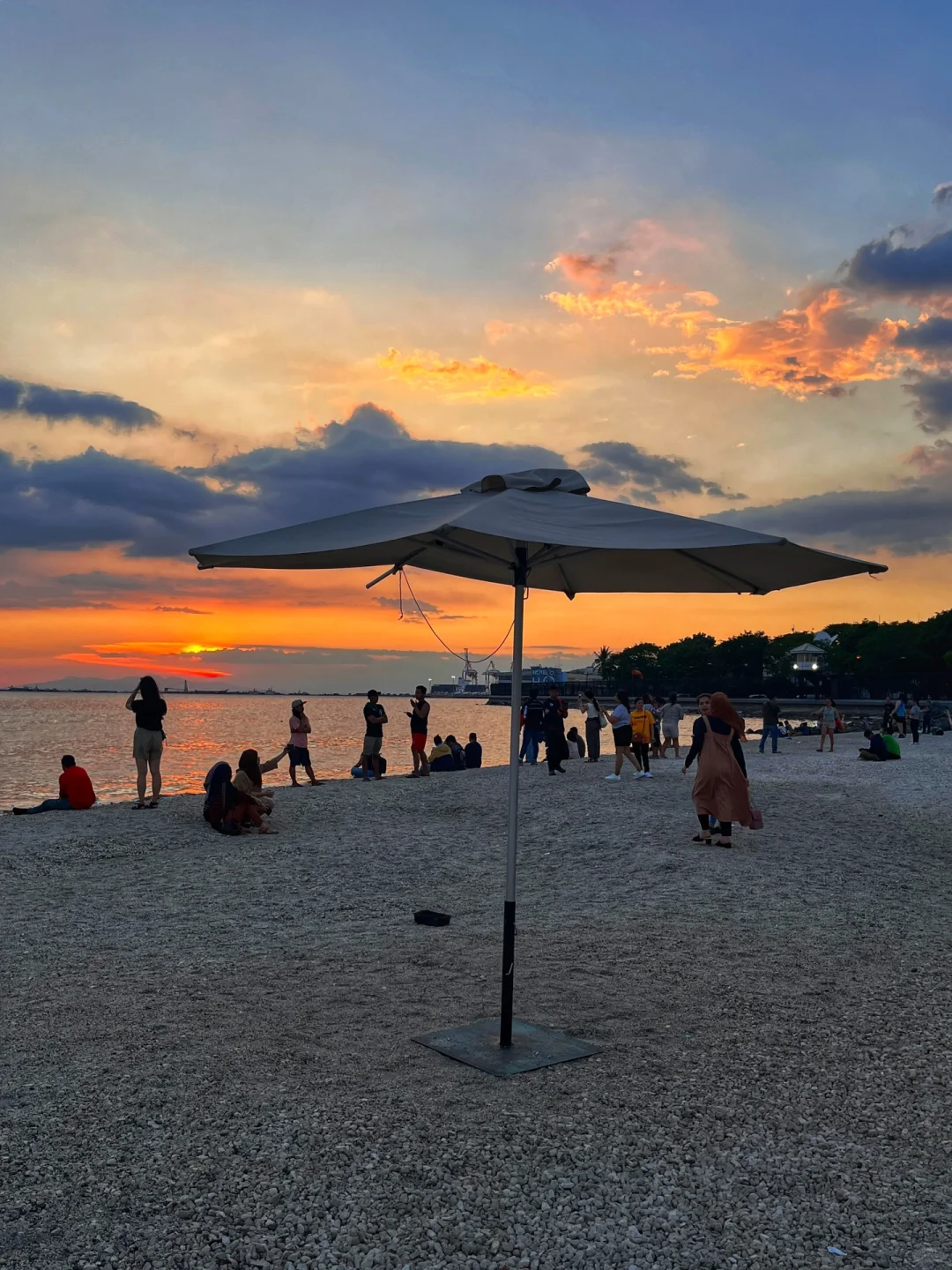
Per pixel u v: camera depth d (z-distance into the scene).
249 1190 3.66
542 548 5.61
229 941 8.27
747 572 5.66
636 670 28.41
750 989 6.58
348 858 12.48
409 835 14.23
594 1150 4.02
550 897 10.18
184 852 13.05
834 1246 3.38
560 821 15.11
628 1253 3.30
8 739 77.06
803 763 27.16
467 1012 6.01
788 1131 4.29
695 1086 4.78
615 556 5.72
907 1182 3.85
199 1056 5.17
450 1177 3.77
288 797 18.42
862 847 12.92
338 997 6.39
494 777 22.03
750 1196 3.70
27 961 7.57
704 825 12.89
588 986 6.64
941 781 21.59
